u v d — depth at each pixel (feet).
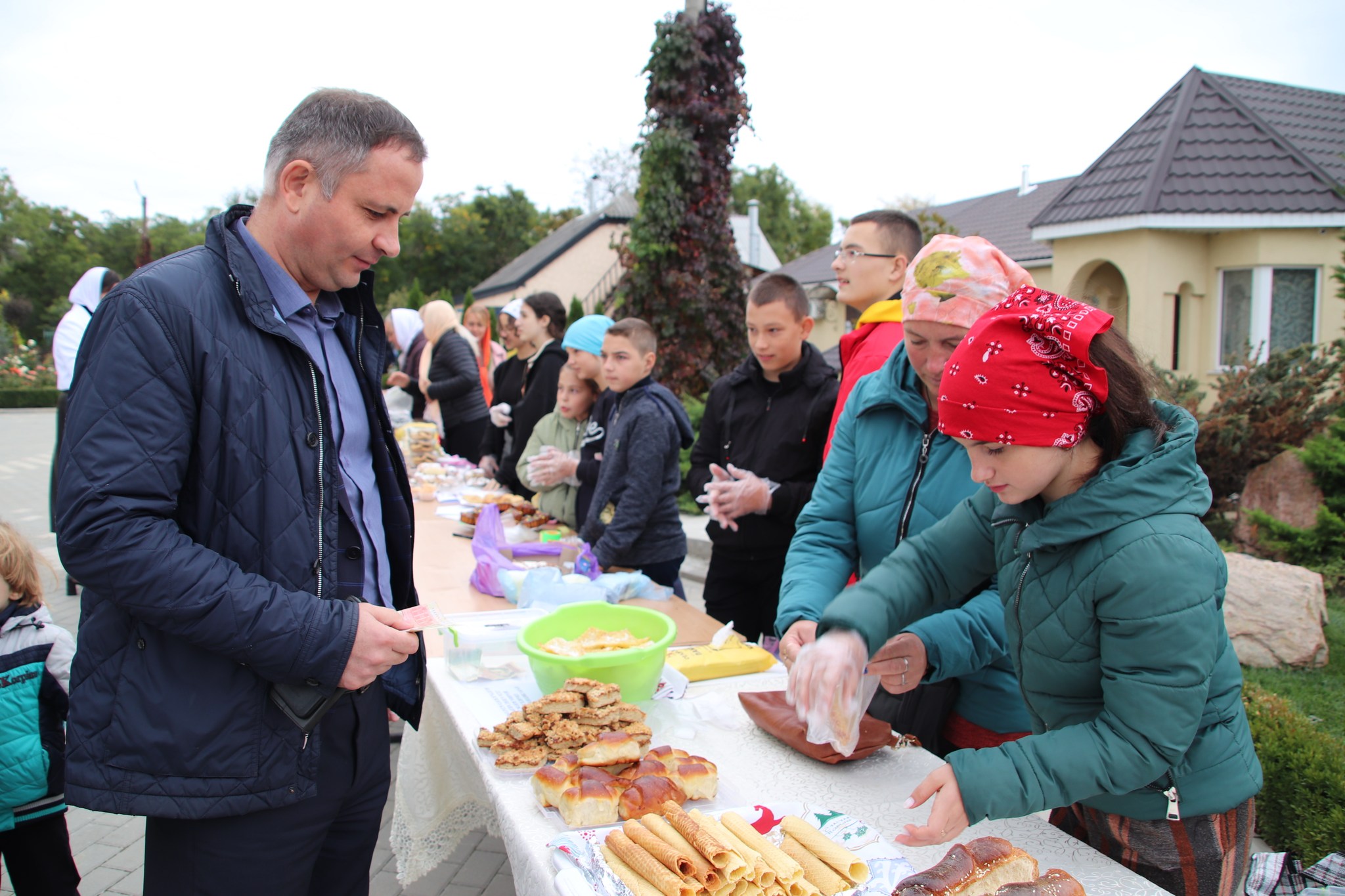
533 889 3.93
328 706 4.30
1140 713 3.42
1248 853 4.04
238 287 4.24
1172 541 3.40
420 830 6.81
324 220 4.30
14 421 63.46
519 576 8.37
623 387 10.30
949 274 5.28
